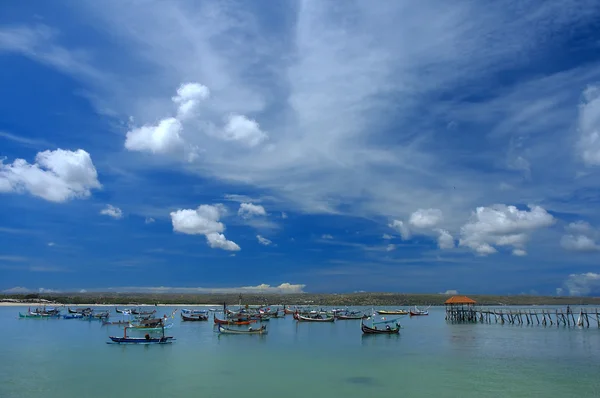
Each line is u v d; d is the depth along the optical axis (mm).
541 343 71875
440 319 146625
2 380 43375
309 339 79938
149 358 56438
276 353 61469
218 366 50969
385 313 175125
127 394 38406
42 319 131125
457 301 121250
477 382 42938
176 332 91688
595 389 40062
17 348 65188
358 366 51344
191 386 41312
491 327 106500
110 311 180375
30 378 44219
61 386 41000
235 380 43844
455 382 42938
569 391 39469
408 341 76438
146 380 43562
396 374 46719
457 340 77062
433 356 58469
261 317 126688
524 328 102812
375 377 45344
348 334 90250
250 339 79688
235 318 120938
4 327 103125
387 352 62750
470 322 125000
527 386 41281
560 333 88938
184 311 159375
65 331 92375
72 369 48750
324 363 53219
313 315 139125
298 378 44781
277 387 41094
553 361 54062
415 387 41062
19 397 37406
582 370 48312
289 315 170750
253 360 55469
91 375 45625
